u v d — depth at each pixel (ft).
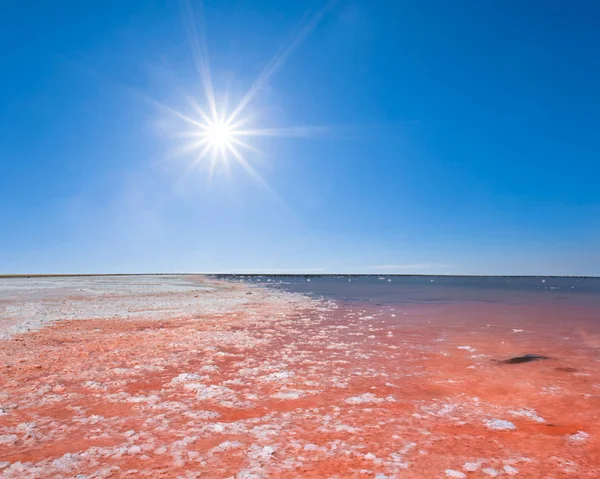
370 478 12.59
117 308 68.44
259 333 43.29
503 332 44.75
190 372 26.25
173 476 12.64
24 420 17.61
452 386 23.70
